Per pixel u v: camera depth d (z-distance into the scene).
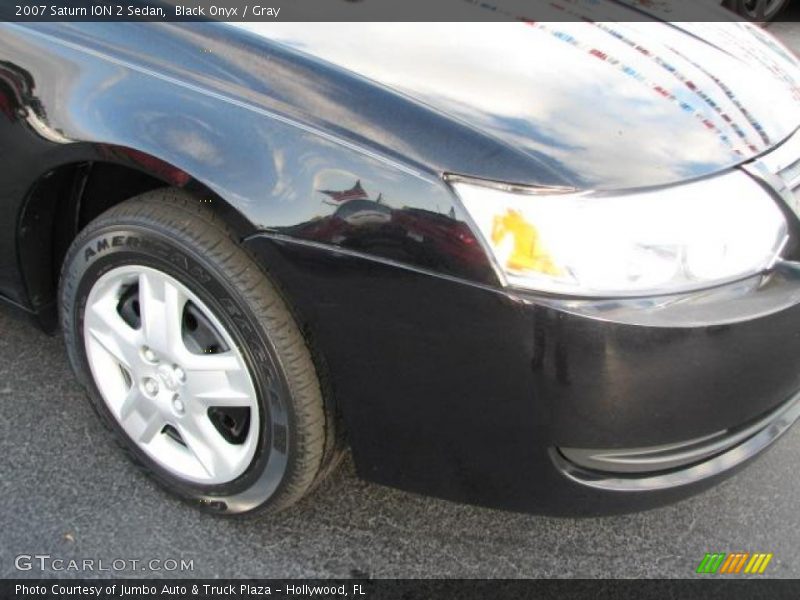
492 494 1.78
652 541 2.15
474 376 1.61
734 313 1.61
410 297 1.58
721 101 1.91
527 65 1.86
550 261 1.54
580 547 2.12
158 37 1.81
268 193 1.63
